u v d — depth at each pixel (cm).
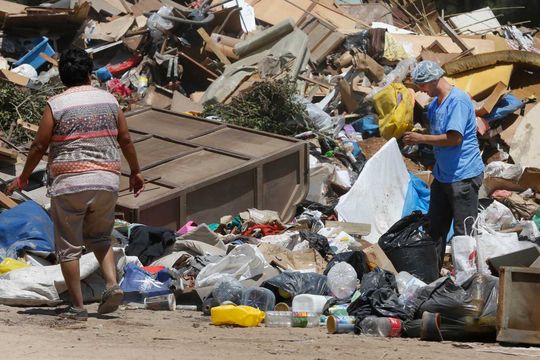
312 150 3906
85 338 1648
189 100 4500
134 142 3334
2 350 1489
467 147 2444
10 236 2509
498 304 1705
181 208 2952
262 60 4684
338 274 2167
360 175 3341
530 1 7612
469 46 5234
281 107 4112
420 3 6669
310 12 5572
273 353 1547
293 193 3328
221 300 2075
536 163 4262
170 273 2309
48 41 4850
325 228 2972
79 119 1838
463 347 1680
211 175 3061
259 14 5597
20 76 3956
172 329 1830
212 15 5031
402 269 2417
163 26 4878
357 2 6512
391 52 4941
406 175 3412
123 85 4647
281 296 2177
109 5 5406
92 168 1842
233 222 2983
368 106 4375
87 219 1891
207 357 1477
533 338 1680
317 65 5031
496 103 4328
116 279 2039
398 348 1650
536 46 5875
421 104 4116
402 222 2466
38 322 1841
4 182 2991
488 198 3603
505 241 2280
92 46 5034
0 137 3591
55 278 2091
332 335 1823
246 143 3347
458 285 1848
